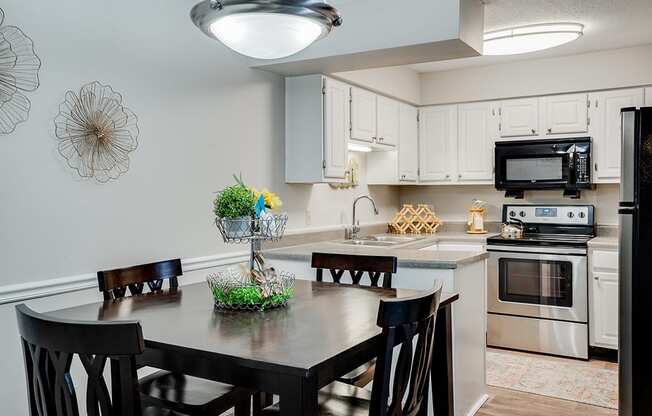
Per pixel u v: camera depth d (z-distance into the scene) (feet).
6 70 7.28
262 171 12.01
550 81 15.60
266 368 4.63
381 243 14.39
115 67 8.74
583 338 13.93
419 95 17.49
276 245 12.34
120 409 4.43
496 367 13.30
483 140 16.69
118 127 8.77
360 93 13.89
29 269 7.56
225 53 10.94
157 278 8.05
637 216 9.07
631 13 11.71
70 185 8.09
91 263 8.39
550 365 13.48
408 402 5.76
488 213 17.78
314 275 10.95
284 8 5.68
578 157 15.11
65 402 4.48
